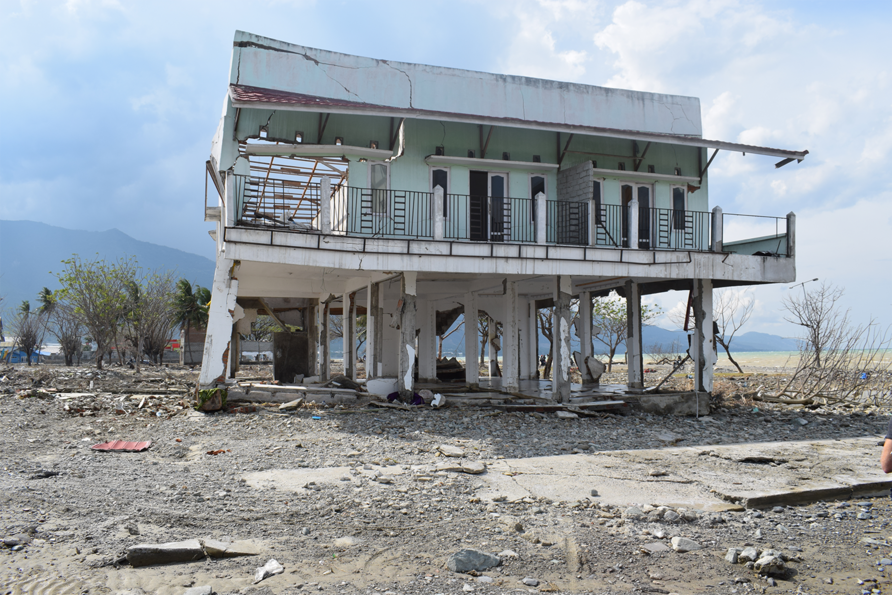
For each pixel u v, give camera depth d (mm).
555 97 17719
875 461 9695
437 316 26406
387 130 16047
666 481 8008
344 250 12992
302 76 15516
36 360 45656
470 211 16219
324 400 14531
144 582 4250
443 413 13719
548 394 16797
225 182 13188
